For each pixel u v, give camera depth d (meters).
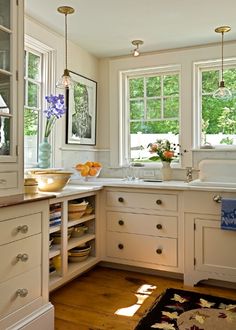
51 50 2.99
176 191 2.71
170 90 3.49
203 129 3.38
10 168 1.83
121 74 3.66
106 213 3.01
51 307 1.88
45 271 1.87
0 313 1.55
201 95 3.38
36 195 1.93
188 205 2.66
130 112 3.70
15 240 1.64
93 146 3.66
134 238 2.90
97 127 3.72
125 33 3.01
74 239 2.80
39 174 2.46
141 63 3.52
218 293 2.50
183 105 3.36
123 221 2.94
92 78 3.61
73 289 2.58
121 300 2.37
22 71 1.91
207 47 3.25
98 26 2.87
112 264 3.08
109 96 3.68
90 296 2.44
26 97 2.83
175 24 2.81
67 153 3.23
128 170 3.58
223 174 3.05
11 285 1.62
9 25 1.83
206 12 2.57
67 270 2.57
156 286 2.64
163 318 2.08
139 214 2.87
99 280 2.77
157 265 2.81
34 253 1.78
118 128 3.64
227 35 3.03
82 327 2.00
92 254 3.02
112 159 3.67
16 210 1.65
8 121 1.85
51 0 2.39
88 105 3.54
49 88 3.01
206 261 2.61
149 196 2.83
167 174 3.24
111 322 2.05
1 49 1.86
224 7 2.49
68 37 3.12
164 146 3.25
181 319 2.07
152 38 3.12
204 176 3.11
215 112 3.33
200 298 2.39
